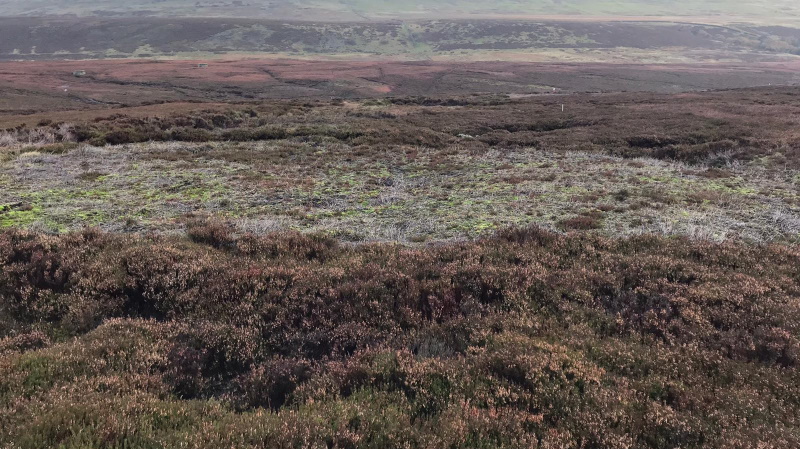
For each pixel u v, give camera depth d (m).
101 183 17.50
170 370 6.02
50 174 18.70
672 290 7.99
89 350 6.21
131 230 12.09
